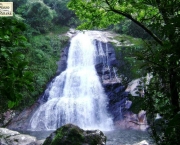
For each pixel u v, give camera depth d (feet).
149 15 14.14
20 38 5.94
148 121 8.89
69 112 54.54
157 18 7.54
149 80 9.08
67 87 61.72
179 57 5.65
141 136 37.40
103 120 53.98
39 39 72.69
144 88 8.54
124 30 78.07
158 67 7.32
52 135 24.40
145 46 8.84
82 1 18.65
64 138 23.11
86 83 61.52
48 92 59.62
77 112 54.85
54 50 72.43
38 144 25.02
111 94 56.95
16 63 5.62
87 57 70.13
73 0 18.65
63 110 54.60
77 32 85.30
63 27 89.51
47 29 80.69
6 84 5.36
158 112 8.01
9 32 5.74
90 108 56.18
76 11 19.67
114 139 35.27
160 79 8.00
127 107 51.72
